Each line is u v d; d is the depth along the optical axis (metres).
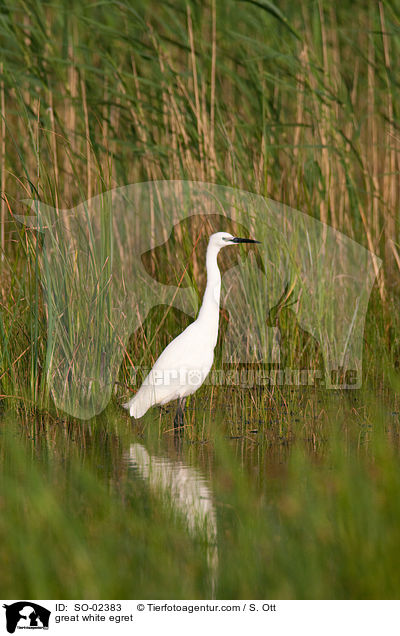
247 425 12.21
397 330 15.80
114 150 17.20
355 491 8.19
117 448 11.07
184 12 17.31
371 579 6.52
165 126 16.58
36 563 6.88
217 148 16.70
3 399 13.20
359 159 16.47
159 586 6.73
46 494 8.34
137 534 7.76
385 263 16.75
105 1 16.45
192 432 11.90
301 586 6.61
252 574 6.80
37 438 11.53
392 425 11.94
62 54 17.08
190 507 8.50
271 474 9.67
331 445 10.96
